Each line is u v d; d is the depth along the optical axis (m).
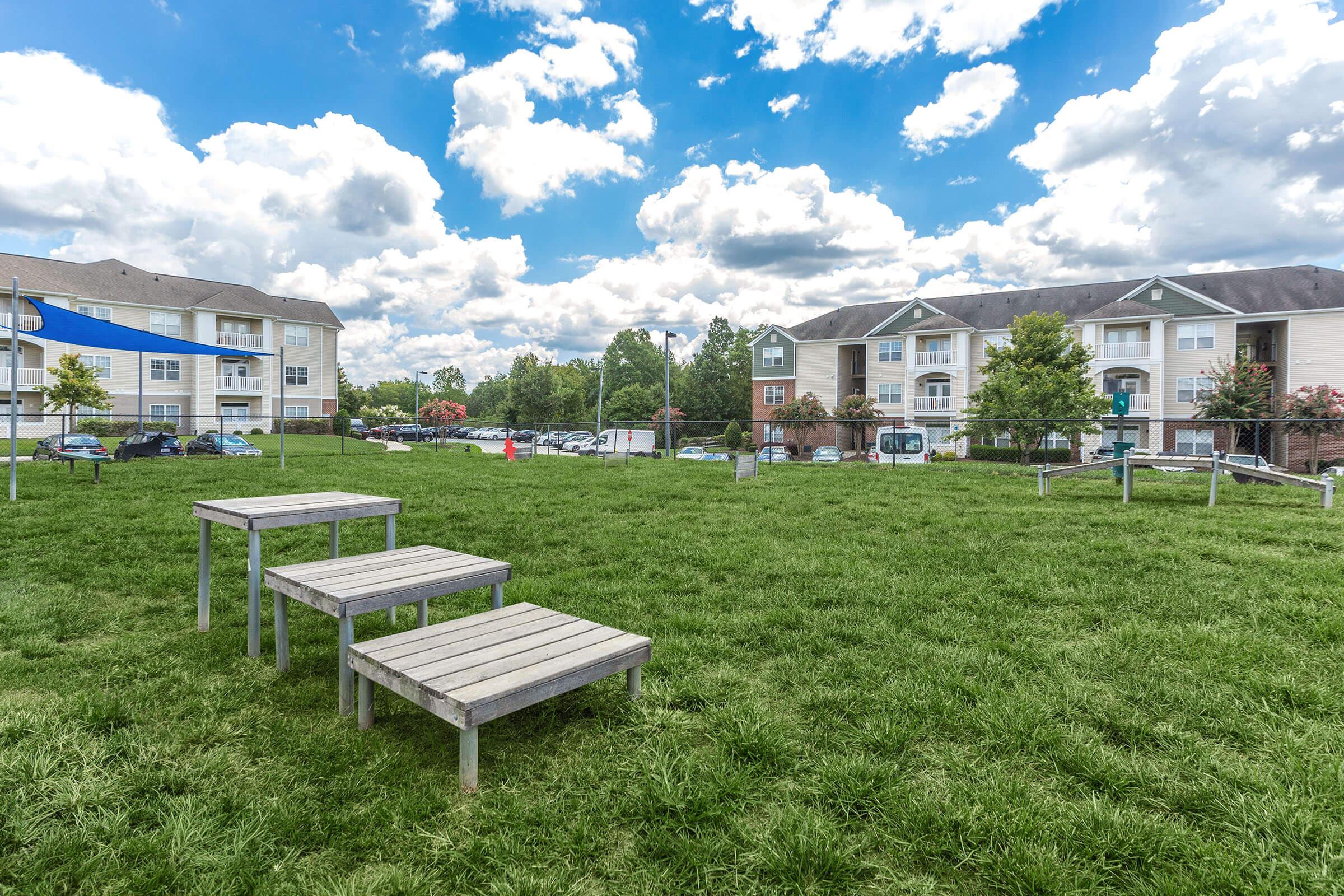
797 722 2.92
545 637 2.89
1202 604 4.34
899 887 1.90
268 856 2.02
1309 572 4.93
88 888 1.88
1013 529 7.10
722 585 5.18
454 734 2.79
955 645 3.77
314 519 3.79
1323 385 28.70
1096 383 34.78
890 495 10.31
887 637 3.88
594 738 2.76
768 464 17.53
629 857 2.04
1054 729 2.73
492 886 1.88
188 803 2.24
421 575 3.26
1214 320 33.03
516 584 5.11
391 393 122.38
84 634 4.06
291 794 2.33
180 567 5.59
